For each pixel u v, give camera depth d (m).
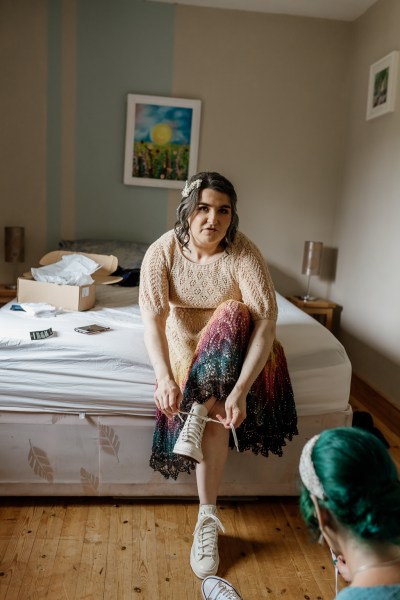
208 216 1.56
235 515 1.74
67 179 3.54
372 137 3.17
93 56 3.43
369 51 3.27
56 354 1.66
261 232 3.75
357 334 3.33
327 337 1.87
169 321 1.74
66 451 1.69
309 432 1.77
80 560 1.47
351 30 3.56
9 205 3.53
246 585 1.42
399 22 2.88
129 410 1.68
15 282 3.61
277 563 1.51
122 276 2.99
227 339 1.52
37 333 1.75
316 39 3.55
